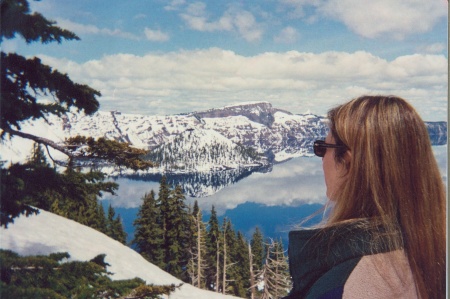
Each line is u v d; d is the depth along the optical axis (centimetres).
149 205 1519
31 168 402
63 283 380
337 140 109
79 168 448
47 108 434
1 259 358
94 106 473
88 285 392
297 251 103
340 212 102
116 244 1295
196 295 1114
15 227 859
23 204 396
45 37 429
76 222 1338
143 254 1495
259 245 1465
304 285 100
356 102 111
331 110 116
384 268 93
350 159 107
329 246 97
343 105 112
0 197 387
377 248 95
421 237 98
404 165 102
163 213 1527
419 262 98
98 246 1157
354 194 102
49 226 1069
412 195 101
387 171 100
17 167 396
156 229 1506
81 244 1084
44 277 369
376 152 102
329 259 96
